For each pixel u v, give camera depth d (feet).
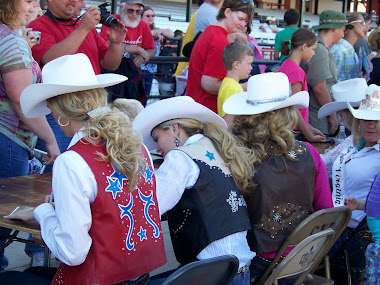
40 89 6.91
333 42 20.18
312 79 18.28
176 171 7.97
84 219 6.48
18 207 8.54
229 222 8.05
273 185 8.72
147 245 7.06
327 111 13.57
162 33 26.76
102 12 14.67
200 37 15.61
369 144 11.35
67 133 7.27
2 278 8.25
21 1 10.82
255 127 9.05
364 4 128.36
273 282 8.49
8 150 11.18
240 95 9.87
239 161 8.40
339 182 11.53
